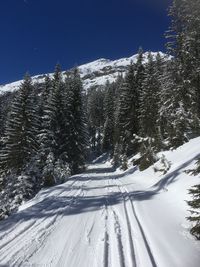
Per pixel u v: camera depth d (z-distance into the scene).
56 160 36.47
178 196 12.78
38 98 48.34
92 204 13.32
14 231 8.96
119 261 6.57
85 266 6.30
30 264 6.40
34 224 9.80
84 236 8.41
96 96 108.12
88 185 21.67
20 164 33.03
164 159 21.64
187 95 28.91
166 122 32.53
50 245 7.65
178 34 29.83
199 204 8.13
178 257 6.86
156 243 7.79
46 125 38.75
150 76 39.59
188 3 28.56
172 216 10.55
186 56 29.06
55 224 9.78
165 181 16.84
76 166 41.38
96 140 97.50
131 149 42.06
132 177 27.02
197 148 19.61
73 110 44.19
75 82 46.97
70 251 7.21
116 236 8.36
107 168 49.53
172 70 30.41
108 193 17.00
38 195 17.97
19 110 34.09
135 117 43.16
